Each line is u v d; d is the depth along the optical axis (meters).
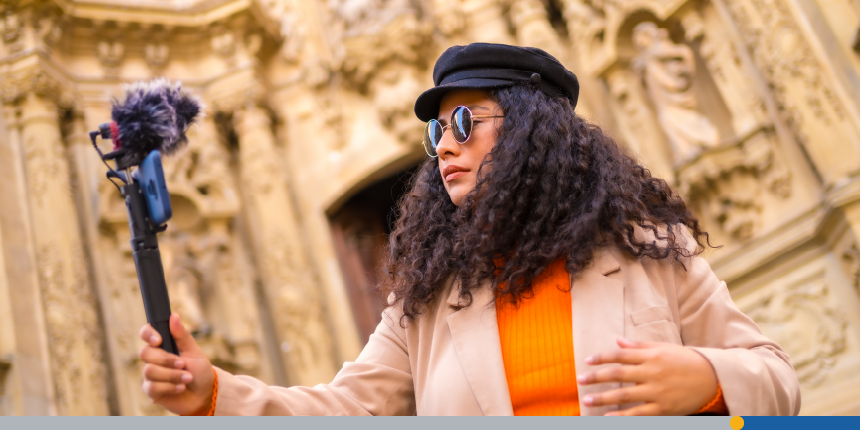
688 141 6.29
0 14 6.95
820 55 5.30
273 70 8.29
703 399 1.01
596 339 1.17
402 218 1.58
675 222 1.38
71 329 6.17
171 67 7.92
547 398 1.17
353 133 7.88
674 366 1.00
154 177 1.02
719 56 6.30
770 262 5.82
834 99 5.22
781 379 1.11
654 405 0.99
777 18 5.55
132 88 1.09
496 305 1.30
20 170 6.64
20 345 5.87
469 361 1.23
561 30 7.64
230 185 7.54
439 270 1.37
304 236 7.75
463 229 1.39
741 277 5.97
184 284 6.85
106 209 6.86
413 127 7.48
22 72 6.78
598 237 1.30
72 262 6.42
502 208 1.32
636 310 1.20
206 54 8.05
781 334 5.70
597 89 7.13
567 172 1.36
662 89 6.52
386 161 7.62
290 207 7.63
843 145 5.19
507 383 1.20
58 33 7.16
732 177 6.09
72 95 7.15
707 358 1.03
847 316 5.38
